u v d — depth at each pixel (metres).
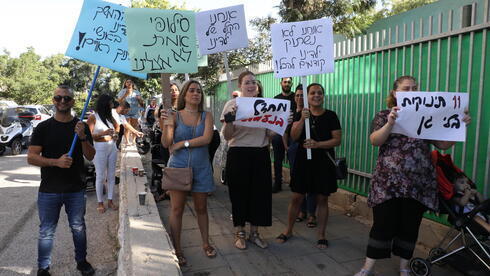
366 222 4.79
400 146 2.94
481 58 3.48
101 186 5.70
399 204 3.01
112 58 3.65
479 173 3.58
